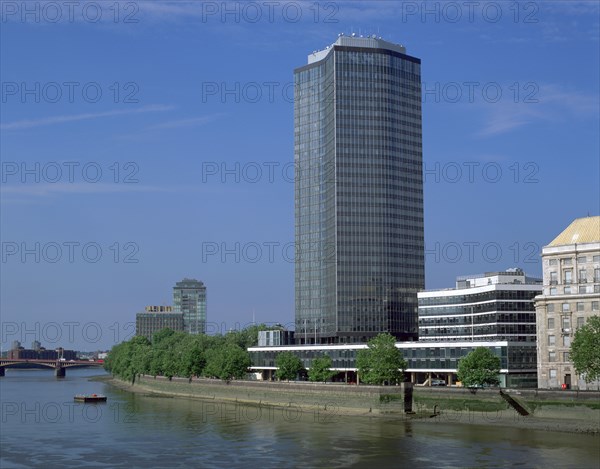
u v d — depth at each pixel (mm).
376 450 152000
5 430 191125
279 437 172625
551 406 187375
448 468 132875
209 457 146500
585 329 189125
